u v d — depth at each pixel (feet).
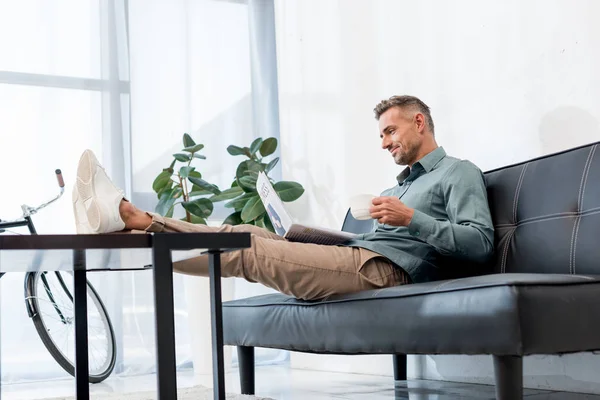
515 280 4.38
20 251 3.82
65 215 11.62
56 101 11.77
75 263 4.86
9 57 11.55
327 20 11.21
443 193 6.73
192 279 11.05
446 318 4.78
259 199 11.08
